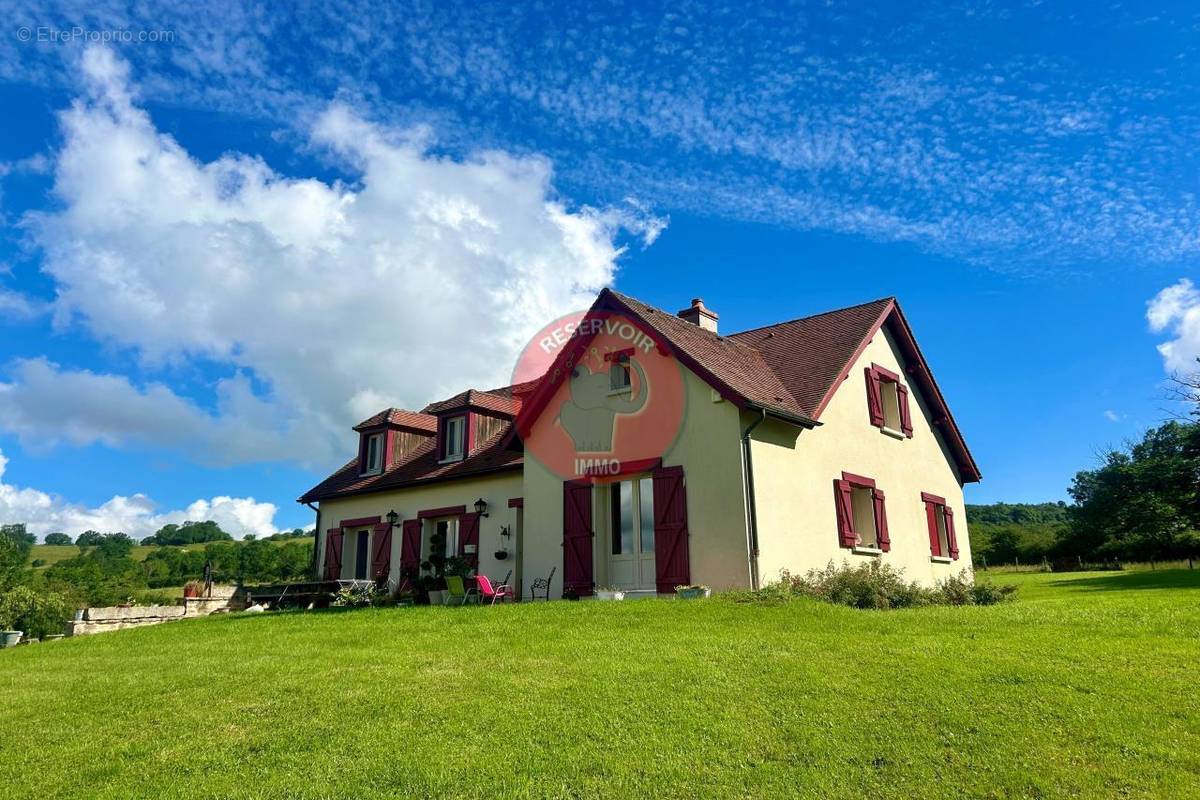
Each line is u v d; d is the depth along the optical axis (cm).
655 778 520
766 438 1488
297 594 2170
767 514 1433
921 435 2141
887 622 1023
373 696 745
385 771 552
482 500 1973
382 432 2359
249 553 5247
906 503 1961
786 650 846
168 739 659
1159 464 4809
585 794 503
